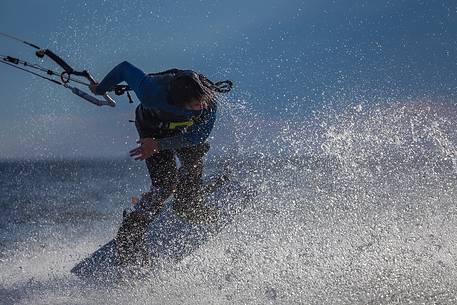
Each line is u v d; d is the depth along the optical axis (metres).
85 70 20.66
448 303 16.58
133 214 20.27
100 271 20.06
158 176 20.31
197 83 17.62
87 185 101.19
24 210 54.53
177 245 20.64
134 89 18.55
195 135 19.39
